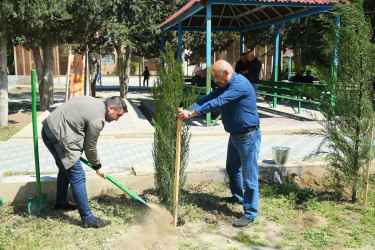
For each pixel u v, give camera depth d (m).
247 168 3.96
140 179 4.82
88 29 12.73
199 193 4.79
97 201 4.51
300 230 3.87
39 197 4.11
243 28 14.59
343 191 4.87
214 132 8.27
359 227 3.88
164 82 3.81
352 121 4.35
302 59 23.52
